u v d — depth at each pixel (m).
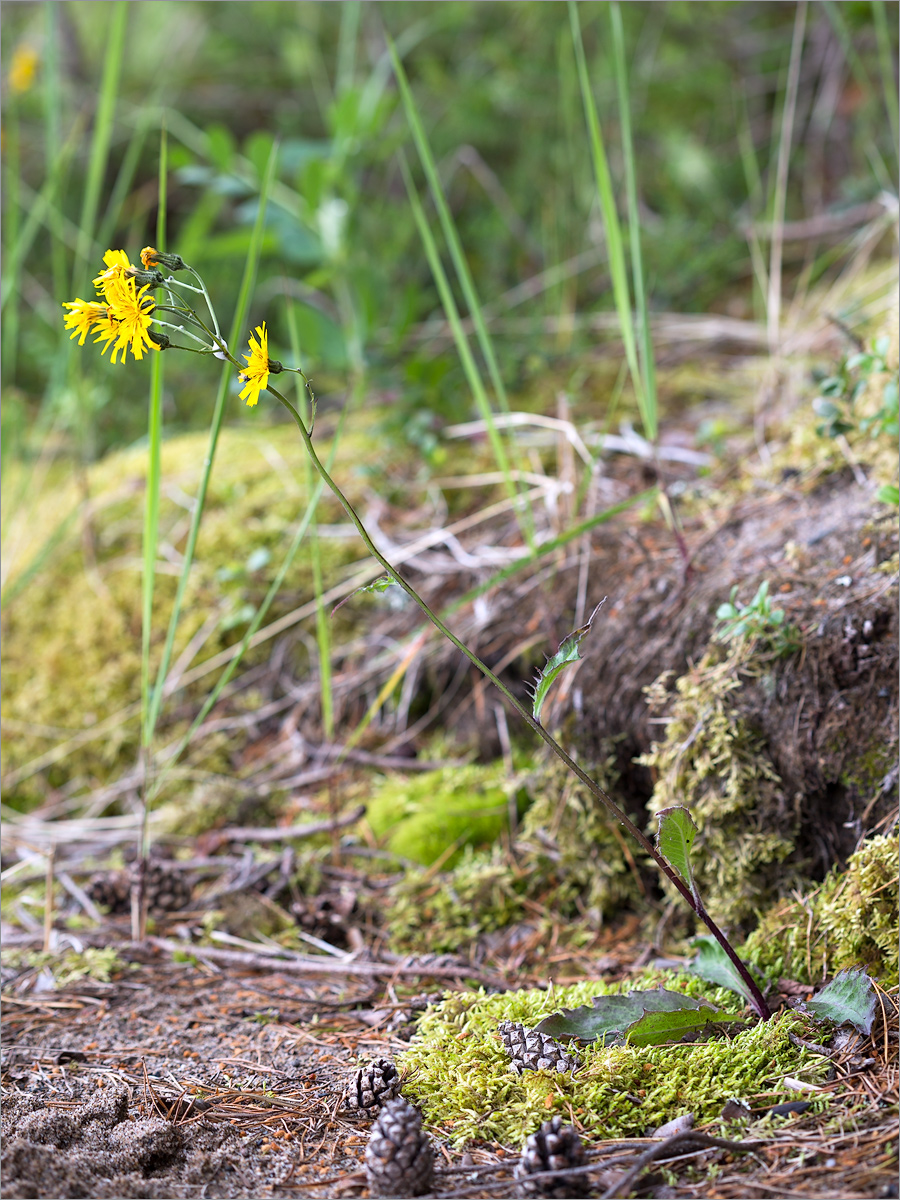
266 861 2.11
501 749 2.17
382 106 2.96
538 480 2.21
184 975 2.00
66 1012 1.96
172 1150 1.81
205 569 2.43
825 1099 1.81
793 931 1.94
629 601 2.07
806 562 2.02
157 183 3.67
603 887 2.04
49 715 2.33
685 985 1.92
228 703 2.27
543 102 3.56
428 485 2.45
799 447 2.13
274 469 2.63
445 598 2.22
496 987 1.97
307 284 2.84
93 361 3.18
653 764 2.01
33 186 3.85
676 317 2.99
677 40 3.78
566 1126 1.82
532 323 3.00
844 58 3.38
